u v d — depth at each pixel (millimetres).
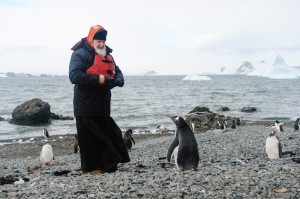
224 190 5949
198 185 6328
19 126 35969
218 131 26484
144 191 6086
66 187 6715
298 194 5641
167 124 39000
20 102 65188
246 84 149750
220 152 14195
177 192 5918
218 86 132125
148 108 55406
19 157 20609
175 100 70125
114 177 7445
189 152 8008
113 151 7992
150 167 9477
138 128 35906
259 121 38969
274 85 137375
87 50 7832
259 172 7203
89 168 8195
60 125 36719
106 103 8016
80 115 7902
